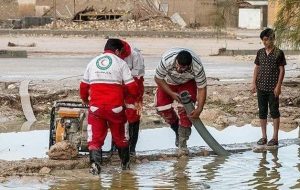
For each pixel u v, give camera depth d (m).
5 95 16.59
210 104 17.27
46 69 24.58
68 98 16.95
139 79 11.66
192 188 9.88
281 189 9.86
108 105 10.56
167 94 12.50
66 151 11.02
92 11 57.00
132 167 11.17
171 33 48.75
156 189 9.80
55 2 56.00
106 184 10.05
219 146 12.30
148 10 56.62
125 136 10.90
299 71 24.77
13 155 11.92
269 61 12.73
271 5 15.18
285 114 16.02
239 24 63.38
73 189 9.73
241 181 10.30
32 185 9.92
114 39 10.98
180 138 12.34
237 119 15.62
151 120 15.35
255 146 12.83
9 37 45.66
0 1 59.22
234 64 28.53
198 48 37.78
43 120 15.63
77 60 29.03
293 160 11.81
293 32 14.49
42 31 48.59
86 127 11.38
